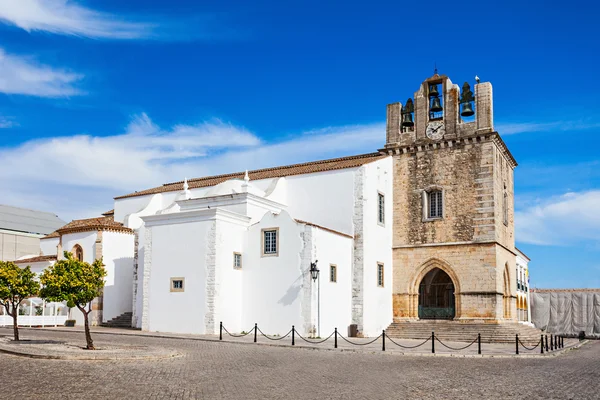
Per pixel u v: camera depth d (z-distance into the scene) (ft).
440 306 148.87
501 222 129.90
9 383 50.52
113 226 137.59
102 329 120.06
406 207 135.64
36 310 139.44
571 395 51.72
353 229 124.16
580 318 190.70
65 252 79.77
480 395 50.78
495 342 115.85
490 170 126.41
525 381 60.23
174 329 112.68
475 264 125.29
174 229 115.85
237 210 121.60
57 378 53.62
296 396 47.73
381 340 112.68
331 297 115.34
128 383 51.80
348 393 49.96
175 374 57.72
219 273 110.63
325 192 128.36
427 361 78.89
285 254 113.39
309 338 107.86
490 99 128.47
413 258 133.08
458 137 130.00
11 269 87.04
